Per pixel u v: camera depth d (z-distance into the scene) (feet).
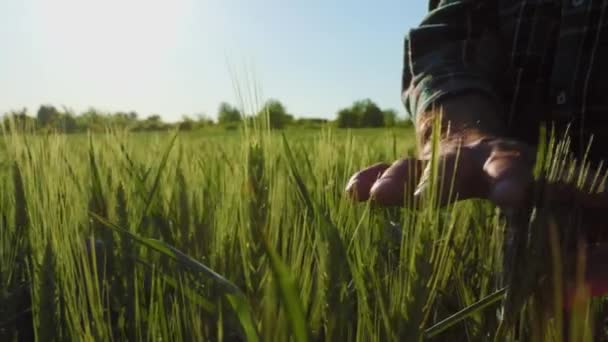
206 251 3.54
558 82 3.95
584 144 3.85
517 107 4.23
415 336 2.41
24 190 4.78
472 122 2.86
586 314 2.25
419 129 3.31
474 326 3.18
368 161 5.37
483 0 4.15
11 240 4.91
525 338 2.40
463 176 2.35
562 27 3.93
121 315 3.40
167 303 3.49
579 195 2.18
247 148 3.25
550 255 2.19
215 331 2.98
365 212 2.75
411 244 2.45
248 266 3.05
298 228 3.19
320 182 3.35
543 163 2.15
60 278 3.71
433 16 4.12
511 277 2.29
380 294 2.60
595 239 2.31
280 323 2.34
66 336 3.67
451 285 3.39
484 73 3.60
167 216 3.99
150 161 5.94
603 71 3.78
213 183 4.68
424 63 3.82
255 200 3.09
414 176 2.42
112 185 4.21
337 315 2.54
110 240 3.54
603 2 3.76
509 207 2.21
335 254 2.57
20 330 4.70
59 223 3.65
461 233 3.46
